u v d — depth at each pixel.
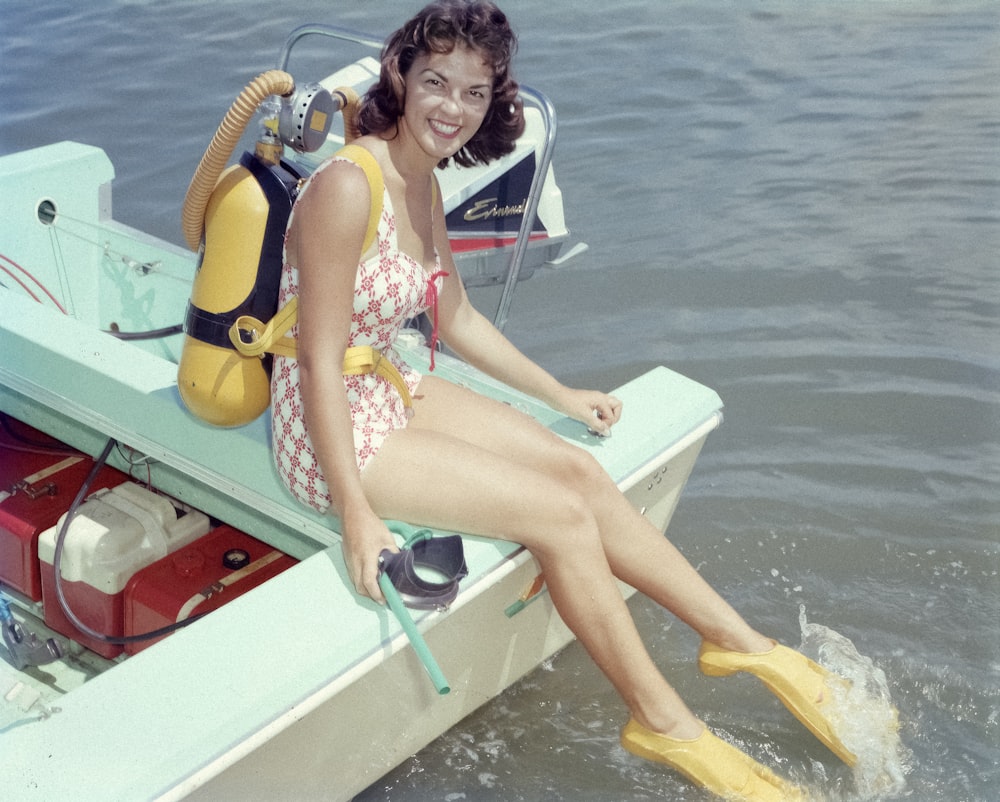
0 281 3.54
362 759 2.42
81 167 3.68
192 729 1.96
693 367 4.35
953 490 3.70
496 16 2.24
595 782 2.61
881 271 5.00
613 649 2.44
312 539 2.67
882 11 8.41
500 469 2.37
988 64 7.32
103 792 1.83
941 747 2.72
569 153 6.18
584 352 4.47
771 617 3.17
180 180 5.79
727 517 3.58
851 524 3.55
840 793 2.57
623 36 7.90
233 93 6.82
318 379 2.21
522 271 4.57
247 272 2.35
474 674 2.65
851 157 6.11
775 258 5.12
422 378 2.62
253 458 2.58
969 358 4.39
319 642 2.16
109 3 8.45
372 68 4.17
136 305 3.77
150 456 2.80
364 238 2.21
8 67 7.25
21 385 2.96
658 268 5.06
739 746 2.71
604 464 2.69
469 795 2.57
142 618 2.62
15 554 2.85
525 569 2.55
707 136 6.39
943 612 3.20
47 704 2.00
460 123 2.26
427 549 2.31
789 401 4.15
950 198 5.64
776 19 8.27
